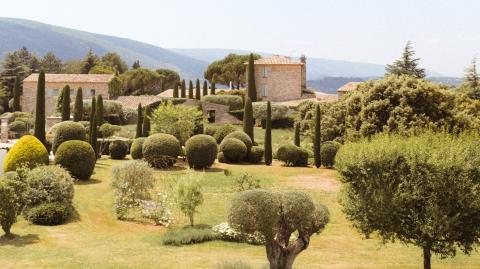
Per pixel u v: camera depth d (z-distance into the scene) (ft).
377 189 47.62
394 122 113.19
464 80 201.77
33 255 53.78
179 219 76.18
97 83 267.39
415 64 221.66
